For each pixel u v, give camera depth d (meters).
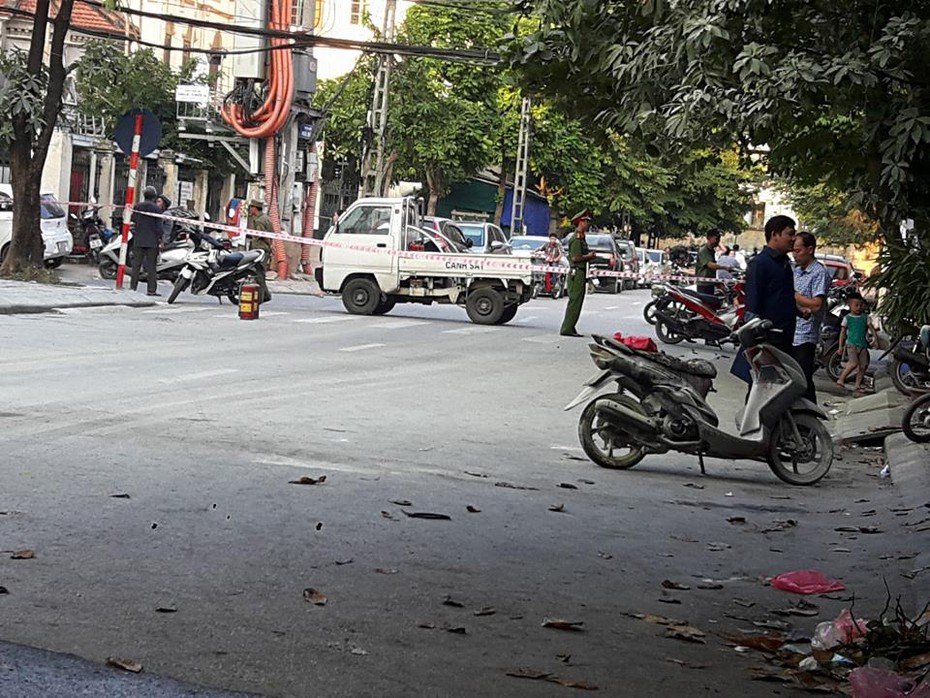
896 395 19.48
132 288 28.67
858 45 17.14
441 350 21.83
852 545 9.61
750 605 7.65
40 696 5.08
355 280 28.94
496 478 11.03
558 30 19.02
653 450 12.26
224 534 8.13
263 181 39.88
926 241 17.70
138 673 5.49
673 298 29.55
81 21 51.59
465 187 70.62
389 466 11.07
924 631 6.94
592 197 69.94
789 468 13.21
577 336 26.89
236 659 5.80
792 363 12.42
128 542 7.73
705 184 79.38
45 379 14.50
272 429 12.42
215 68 57.62
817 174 20.83
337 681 5.62
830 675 6.30
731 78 17.33
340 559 7.78
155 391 14.27
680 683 6.02
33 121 27.55
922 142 17.03
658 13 17.69
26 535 7.69
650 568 8.36
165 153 53.16
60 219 33.19
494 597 7.29
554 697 5.66
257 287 25.08
